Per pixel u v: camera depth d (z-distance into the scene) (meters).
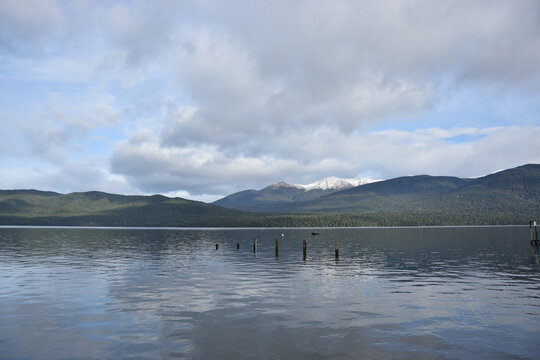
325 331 23.39
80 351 20.00
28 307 29.47
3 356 19.28
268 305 30.25
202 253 81.00
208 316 26.84
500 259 66.12
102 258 68.75
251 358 19.06
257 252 83.94
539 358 19.19
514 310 28.69
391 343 21.27
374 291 36.22
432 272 49.69
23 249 89.50
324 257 71.38
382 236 170.25
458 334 22.84
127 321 25.50
